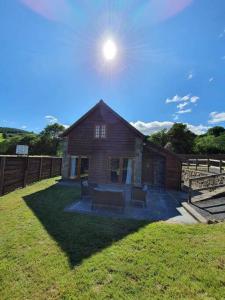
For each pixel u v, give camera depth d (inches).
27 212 288.5
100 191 322.3
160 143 1715.1
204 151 1581.0
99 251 180.9
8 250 179.2
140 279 143.9
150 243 199.0
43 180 628.1
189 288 135.8
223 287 137.6
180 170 573.0
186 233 227.3
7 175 415.8
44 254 173.6
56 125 1744.6
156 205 377.1
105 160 611.8
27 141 1646.2
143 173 615.5
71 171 633.6
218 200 390.0
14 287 133.1
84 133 634.8
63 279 141.7
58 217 272.5
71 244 193.2
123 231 229.8
